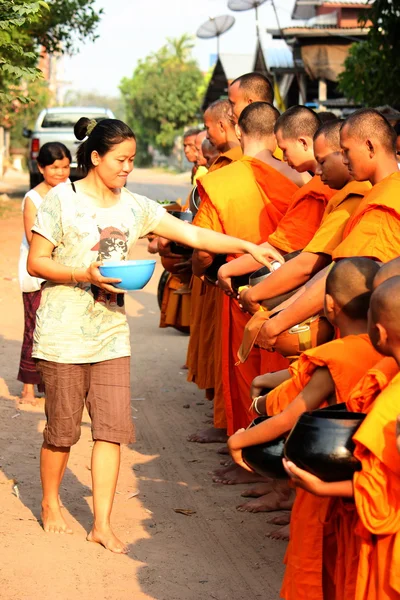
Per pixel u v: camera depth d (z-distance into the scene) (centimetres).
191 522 510
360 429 284
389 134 414
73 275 448
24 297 726
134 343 1009
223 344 585
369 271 339
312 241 443
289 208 507
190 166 6619
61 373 465
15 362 892
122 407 471
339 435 295
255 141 579
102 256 463
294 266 444
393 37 1385
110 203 470
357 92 1478
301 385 341
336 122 465
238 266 517
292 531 351
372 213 395
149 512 523
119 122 464
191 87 6919
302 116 524
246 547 476
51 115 2505
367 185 441
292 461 307
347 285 338
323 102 2145
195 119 6950
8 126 4722
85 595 411
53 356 464
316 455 296
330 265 421
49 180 694
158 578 433
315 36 2197
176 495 554
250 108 580
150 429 699
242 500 546
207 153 800
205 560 458
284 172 571
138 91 7075
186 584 428
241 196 559
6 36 991
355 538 313
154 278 1469
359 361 329
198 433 673
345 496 300
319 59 2233
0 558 447
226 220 559
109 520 478
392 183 397
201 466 612
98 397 472
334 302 343
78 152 471
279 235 504
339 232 438
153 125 7106
